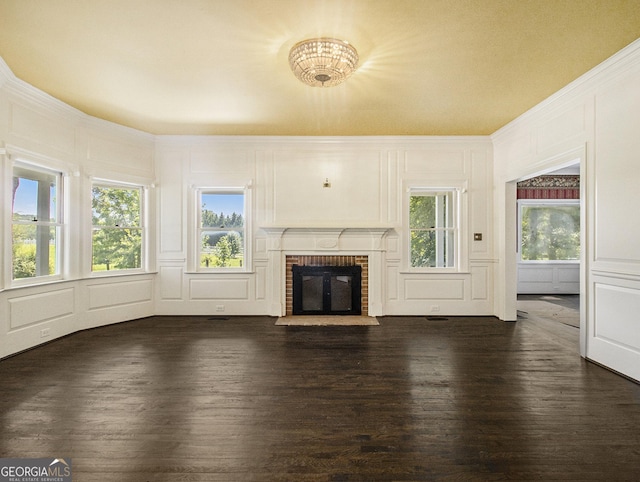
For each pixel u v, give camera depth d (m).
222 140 4.93
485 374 2.85
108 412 2.21
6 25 2.35
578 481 1.60
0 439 1.91
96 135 4.24
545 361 3.16
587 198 3.16
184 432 1.99
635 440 1.92
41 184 3.69
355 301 4.94
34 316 3.49
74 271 4.01
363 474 1.65
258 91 3.41
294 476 1.63
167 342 3.70
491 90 3.39
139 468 1.68
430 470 1.67
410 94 3.48
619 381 2.71
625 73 2.75
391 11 2.21
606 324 2.98
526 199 7.25
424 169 4.97
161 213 4.94
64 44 2.60
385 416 2.17
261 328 4.28
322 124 4.41
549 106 3.63
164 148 4.94
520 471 1.66
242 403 2.34
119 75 3.09
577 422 2.10
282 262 4.92
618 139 2.83
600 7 2.17
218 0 2.11
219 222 5.07
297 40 2.55
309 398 2.41
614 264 2.89
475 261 4.96
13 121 3.23
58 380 2.70
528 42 2.56
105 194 4.48
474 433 1.99
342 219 4.97
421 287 4.99
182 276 4.95
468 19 2.30
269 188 4.97
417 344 3.65
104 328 4.26
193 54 2.73
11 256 3.26
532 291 7.21
